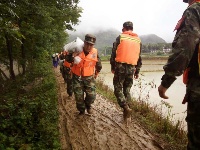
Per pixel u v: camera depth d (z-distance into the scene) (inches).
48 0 462.9
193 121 85.0
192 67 86.3
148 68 1636.3
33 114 228.5
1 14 272.1
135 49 224.1
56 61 1261.1
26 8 360.2
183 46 79.6
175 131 205.0
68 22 584.7
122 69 222.5
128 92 235.8
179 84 718.5
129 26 230.8
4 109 231.1
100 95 387.5
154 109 277.9
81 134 204.4
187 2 96.9
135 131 209.9
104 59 2970.0
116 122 234.8
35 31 439.5
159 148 176.6
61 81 620.1
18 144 168.2
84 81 248.2
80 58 239.6
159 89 89.3
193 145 87.3
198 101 82.8
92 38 235.8
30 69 600.7
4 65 585.3
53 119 237.6
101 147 178.9
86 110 280.4
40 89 390.0
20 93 388.8
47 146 173.5
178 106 406.3
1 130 190.1
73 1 574.2
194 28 80.2
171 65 81.5
